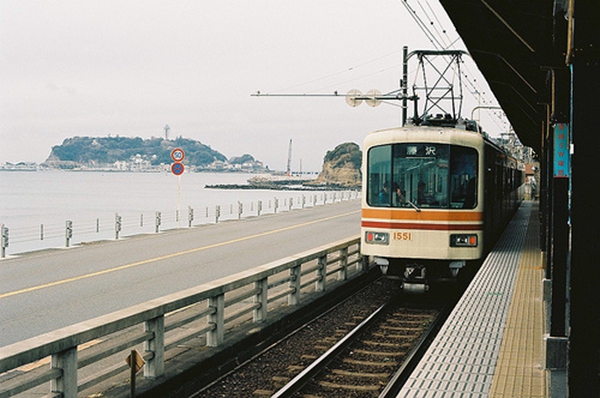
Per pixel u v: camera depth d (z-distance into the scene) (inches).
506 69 565.6
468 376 271.1
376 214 559.8
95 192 4616.1
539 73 437.1
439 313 509.0
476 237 550.3
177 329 408.5
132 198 3368.6
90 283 585.9
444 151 550.3
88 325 252.5
